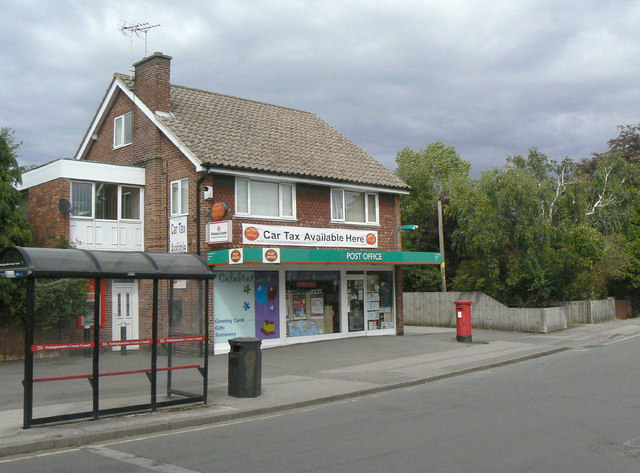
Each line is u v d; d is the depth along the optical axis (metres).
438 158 49.00
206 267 10.89
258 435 8.55
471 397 11.11
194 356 11.29
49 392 11.47
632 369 14.13
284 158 20.55
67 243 18.23
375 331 22.48
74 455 7.66
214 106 22.19
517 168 25.31
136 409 9.81
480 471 6.43
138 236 20.22
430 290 34.28
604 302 29.73
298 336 20.11
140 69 20.56
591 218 31.23
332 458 7.12
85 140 22.94
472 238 25.23
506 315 24.23
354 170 22.36
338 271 21.50
